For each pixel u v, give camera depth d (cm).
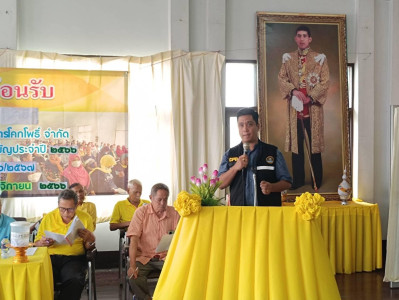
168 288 309
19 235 387
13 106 699
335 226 696
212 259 307
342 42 781
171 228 504
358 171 784
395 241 629
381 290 620
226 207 314
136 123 730
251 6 773
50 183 707
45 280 398
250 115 379
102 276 687
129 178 728
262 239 307
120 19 743
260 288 299
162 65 735
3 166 697
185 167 731
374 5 795
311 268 304
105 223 731
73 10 732
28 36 721
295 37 771
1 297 382
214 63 746
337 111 778
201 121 740
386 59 793
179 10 743
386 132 797
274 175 387
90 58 720
